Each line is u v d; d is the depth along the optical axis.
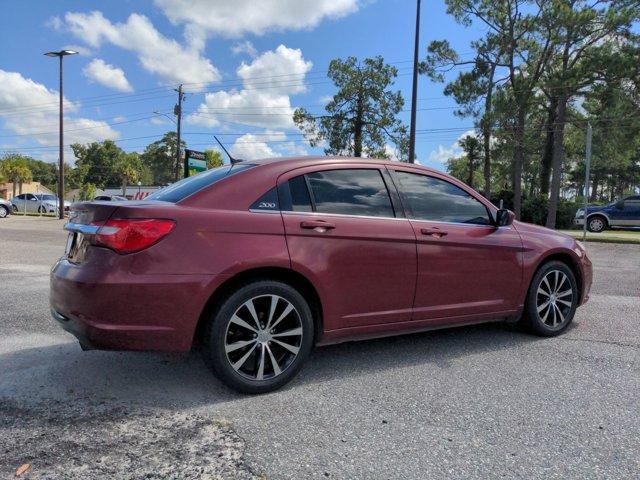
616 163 34.53
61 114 31.48
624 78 24.69
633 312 6.23
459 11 29.41
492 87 28.73
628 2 24.98
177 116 39.91
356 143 38.25
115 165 102.94
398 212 4.25
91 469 2.62
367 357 4.48
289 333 3.72
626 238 18.33
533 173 56.50
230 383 3.52
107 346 3.26
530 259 4.91
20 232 18.06
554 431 3.12
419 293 4.25
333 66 37.53
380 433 3.07
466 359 4.43
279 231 3.65
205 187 3.66
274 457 2.78
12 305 6.24
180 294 3.32
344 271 3.88
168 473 2.61
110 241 3.27
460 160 73.94
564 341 4.99
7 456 2.73
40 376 3.91
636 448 2.93
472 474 2.64
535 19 27.59
